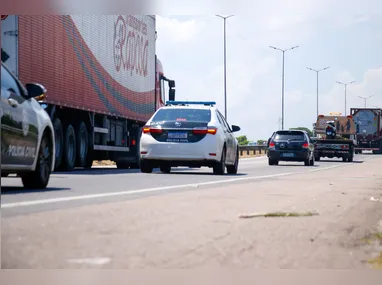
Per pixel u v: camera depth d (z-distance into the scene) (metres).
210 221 6.64
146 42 29.61
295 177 17.52
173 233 5.75
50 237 5.35
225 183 13.80
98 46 24.00
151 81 30.27
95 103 23.77
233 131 21.33
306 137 35.66
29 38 18.81
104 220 6.52
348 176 18.42
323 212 7.76
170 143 18.86
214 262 4.56
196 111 19.38
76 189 11.16
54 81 20.44
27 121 10.24
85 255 4.65
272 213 7.29
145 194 10.15
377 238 5.78
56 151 20.97
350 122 61.72
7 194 9.64
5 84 9.70
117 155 27.20
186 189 11.55
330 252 5.07
